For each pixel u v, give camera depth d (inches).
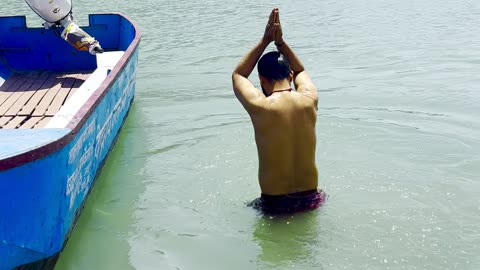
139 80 339.6
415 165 228.4
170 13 535.8
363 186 214.1
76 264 187.8
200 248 190.7
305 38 434.6
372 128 259.9
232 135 258.2
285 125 191.8
